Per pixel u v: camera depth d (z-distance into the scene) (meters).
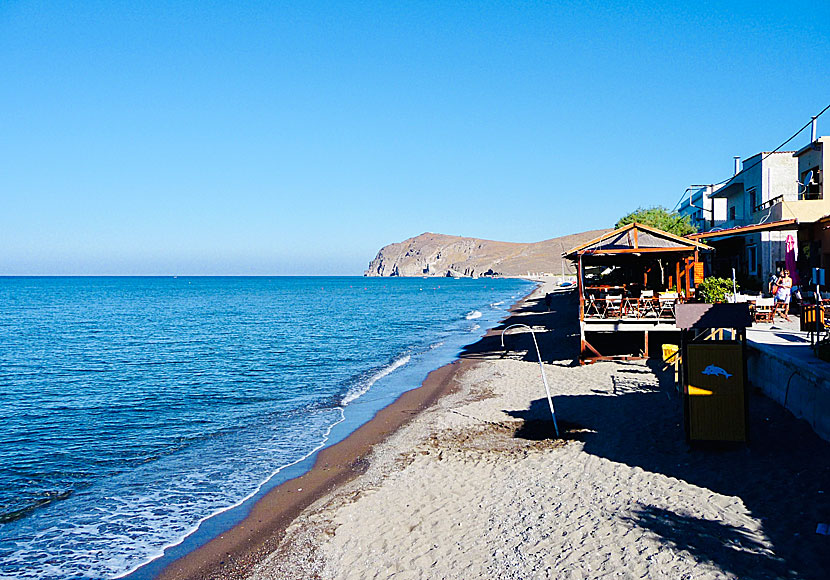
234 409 19.03
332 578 7.72
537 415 14.77
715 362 10.40
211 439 15.50
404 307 77.38
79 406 19.91
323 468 12.61
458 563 7.54
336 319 57.12
